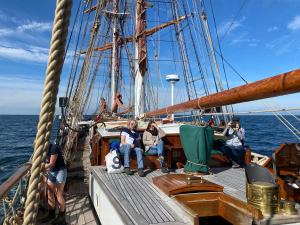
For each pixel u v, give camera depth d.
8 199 3.83
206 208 4.61
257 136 25.22
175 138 7.78
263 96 2.51
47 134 1.65
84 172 8.98
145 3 11.88
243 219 4.00
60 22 1.59
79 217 5.71
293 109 3.43
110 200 4.89
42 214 5.46
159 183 5.40
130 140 6.95
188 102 4.37
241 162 7.53
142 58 11.71
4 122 94.62
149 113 9.16
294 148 5.06
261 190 3.98
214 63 11.11
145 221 3.96
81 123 17.69
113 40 18.73
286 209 3.98
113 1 17.69
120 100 15.70
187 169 6.75
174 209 4.40
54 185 5.48
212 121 10.42
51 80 1.62
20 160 20.77
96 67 18.28
